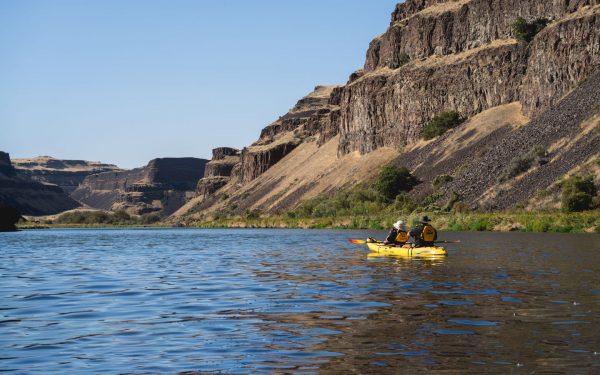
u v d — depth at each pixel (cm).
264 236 8325
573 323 1456
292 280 2453
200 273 2861
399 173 13612
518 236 5750
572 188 7475
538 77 12262
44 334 1477
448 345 1270
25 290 2302
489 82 14600
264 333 1432
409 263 3064
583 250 3772
